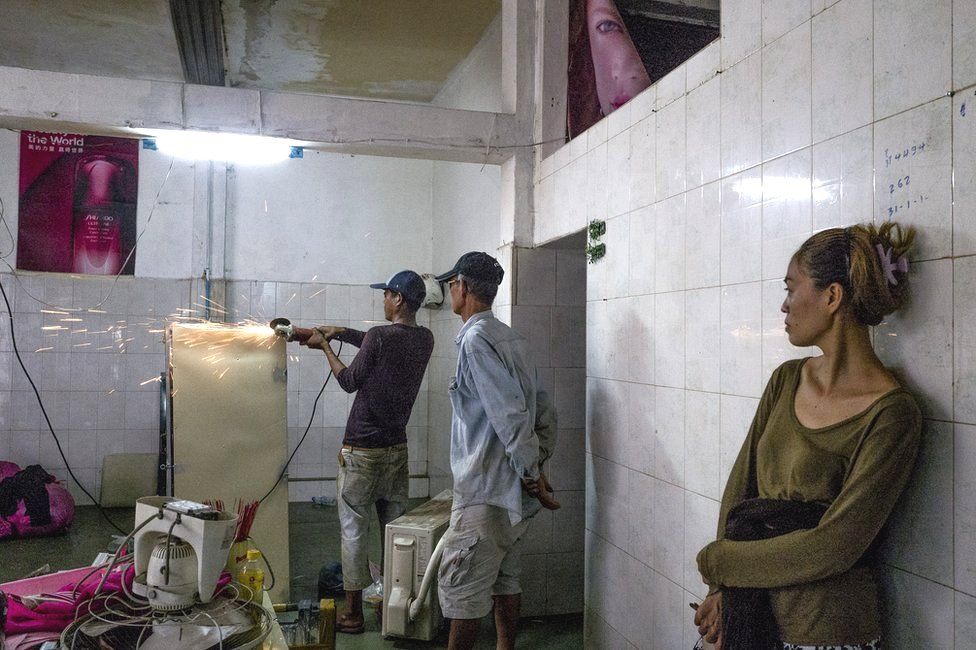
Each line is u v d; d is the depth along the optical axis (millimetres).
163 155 5953
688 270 2311
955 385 1351
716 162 2166
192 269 6000
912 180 1457
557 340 3660
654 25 3664
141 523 1648
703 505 2201
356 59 5875
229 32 5410
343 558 3438
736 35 2076
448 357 5832
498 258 3824
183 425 3473
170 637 1496
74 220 5797
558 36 3684
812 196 1748
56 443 5691
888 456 1344
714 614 1618
